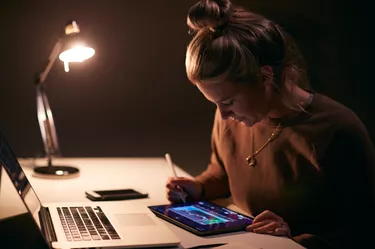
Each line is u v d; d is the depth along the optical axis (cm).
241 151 144
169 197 141
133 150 257
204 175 154
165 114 258
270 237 109
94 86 249
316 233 132
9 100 243
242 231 114
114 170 187
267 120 135
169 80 256
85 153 253
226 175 157
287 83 128
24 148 246
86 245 93
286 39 127
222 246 99
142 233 103
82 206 125
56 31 242
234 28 115
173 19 251
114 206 127
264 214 118
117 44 248
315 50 260
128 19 247
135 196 146
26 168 183
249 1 253
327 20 259
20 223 121
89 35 161
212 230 110
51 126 186
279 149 135
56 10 241
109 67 249
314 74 262
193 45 115
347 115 129
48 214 115
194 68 113
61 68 244
